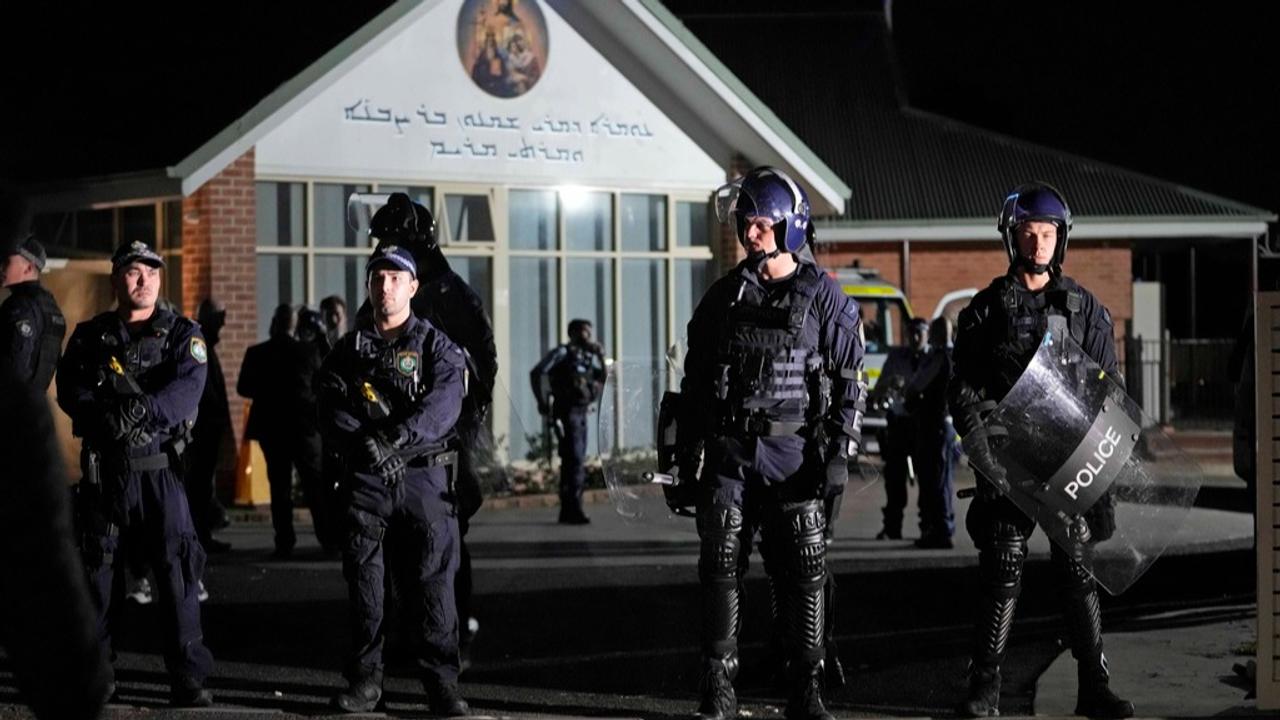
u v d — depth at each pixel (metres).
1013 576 7.54
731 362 7.21
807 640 7.24
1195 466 7.43
